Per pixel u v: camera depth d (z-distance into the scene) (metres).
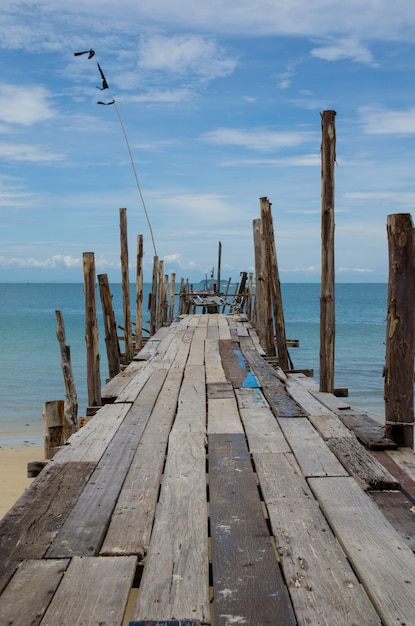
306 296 94.31
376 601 2.32
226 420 5.29
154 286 15.08
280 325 9.26
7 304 80.50
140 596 2.37
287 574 2.53
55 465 3.99
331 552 2.73
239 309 21.62
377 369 21.42
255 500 3.40
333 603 2.30
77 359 24.22
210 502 3.37
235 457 4.20
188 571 2.57
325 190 6.34
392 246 4.40
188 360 8.88
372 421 5.19
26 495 3.45
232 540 2.88
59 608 2.27
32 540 2.86
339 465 4.00
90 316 6.91
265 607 2.29
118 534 2.94
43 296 115.81
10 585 2.45
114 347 9.16
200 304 23.27
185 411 5.60
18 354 25.80
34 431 13.26
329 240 6.44
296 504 3.33
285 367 9.26
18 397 17.03
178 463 4.03
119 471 3.88
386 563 2.62
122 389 6.93
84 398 16.56
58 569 2.58
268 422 5.21
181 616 2.23
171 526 3.03
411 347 4.46
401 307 4.42
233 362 8.63
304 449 4.38
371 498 3.44
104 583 2.46
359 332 34.97
